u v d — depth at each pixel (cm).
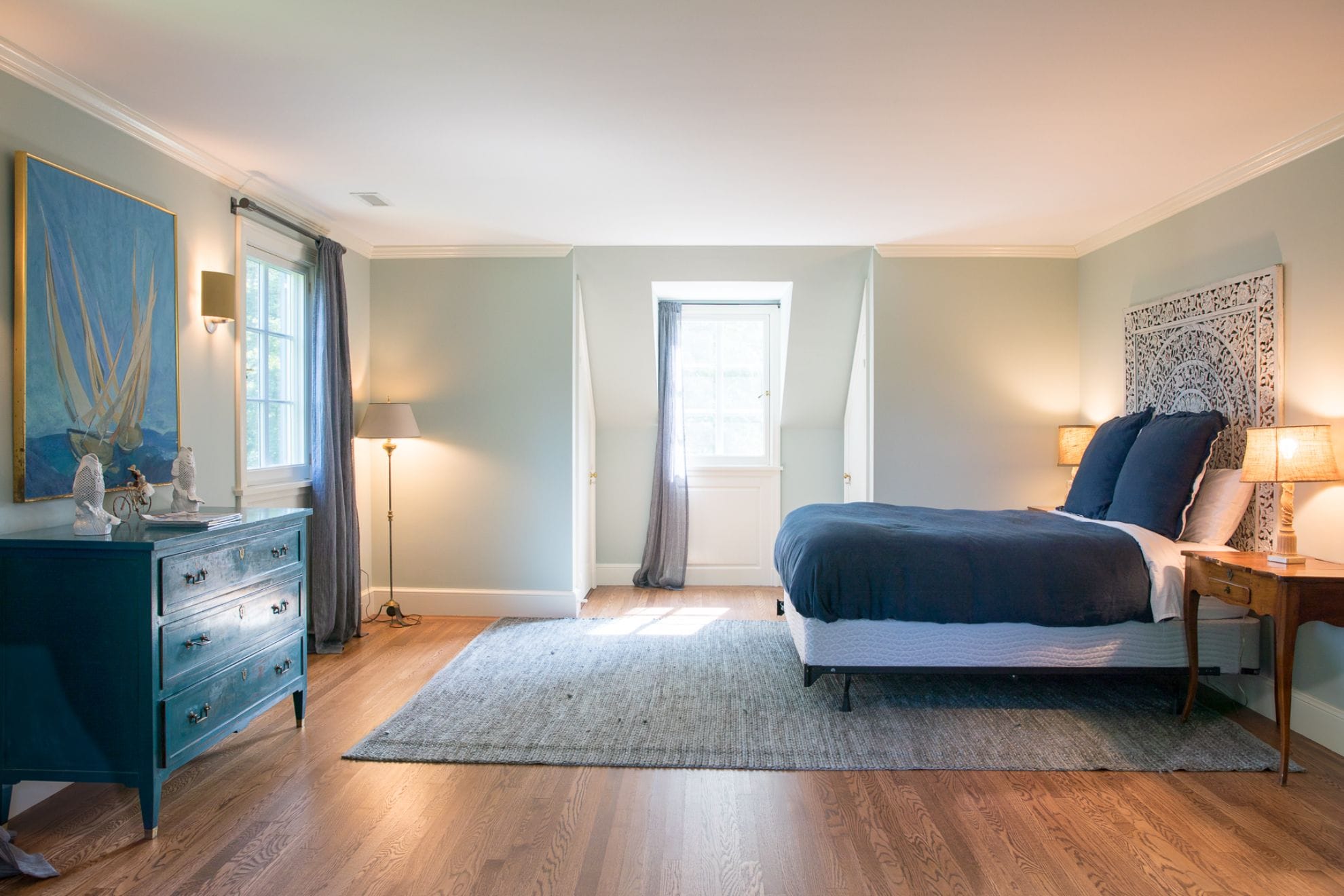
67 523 259
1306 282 308
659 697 346
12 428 238
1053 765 278
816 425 598
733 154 328
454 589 501
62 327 252
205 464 333
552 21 219
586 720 318
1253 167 333
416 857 216
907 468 496
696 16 217
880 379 496
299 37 228
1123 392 441
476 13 215
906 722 318
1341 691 289
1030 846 224
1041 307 492
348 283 468
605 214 420
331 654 413
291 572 302
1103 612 313
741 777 269
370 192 381
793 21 219
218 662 254
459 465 499
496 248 493
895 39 229
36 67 241
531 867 212
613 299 523
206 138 308
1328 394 298
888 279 493
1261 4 208
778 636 452
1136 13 214
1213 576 296
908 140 311
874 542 325
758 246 493
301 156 330
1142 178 357
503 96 270
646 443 599
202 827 232
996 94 268
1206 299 364
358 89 264
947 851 221
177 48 234
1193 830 233
